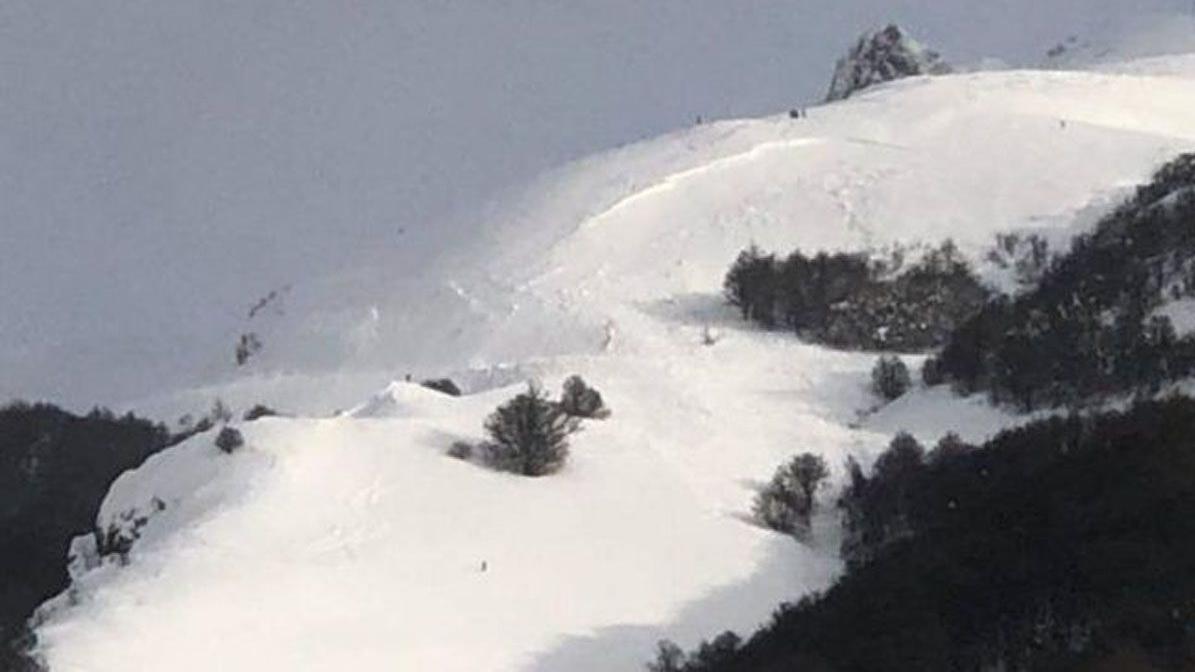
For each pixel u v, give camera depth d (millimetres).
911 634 191500
